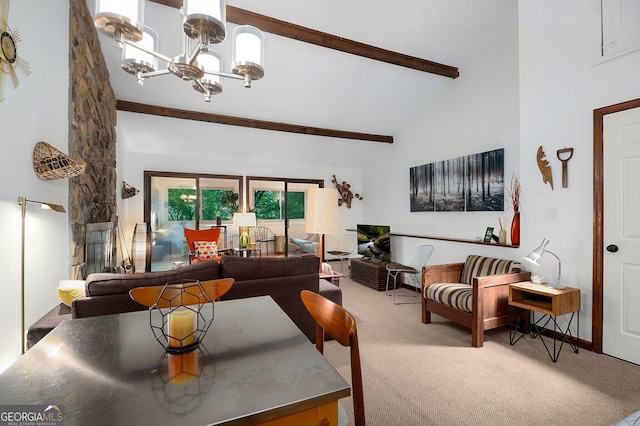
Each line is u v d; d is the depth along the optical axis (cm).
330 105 507
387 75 452
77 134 272
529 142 303
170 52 366
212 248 528
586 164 258
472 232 422
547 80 286
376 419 176
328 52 402
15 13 178
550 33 283
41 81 208
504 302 283
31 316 194
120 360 86
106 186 385
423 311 333
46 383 74
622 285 237
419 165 526
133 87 422
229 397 69
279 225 703
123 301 195
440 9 348
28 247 192
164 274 211
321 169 716
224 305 139
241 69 171
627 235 234
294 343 99
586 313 259
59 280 235
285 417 71
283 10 329
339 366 237
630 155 231
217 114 491
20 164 182
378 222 662
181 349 91
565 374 221
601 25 246
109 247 377
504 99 378
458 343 278
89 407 65
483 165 404
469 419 176
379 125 569
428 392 202
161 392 71
